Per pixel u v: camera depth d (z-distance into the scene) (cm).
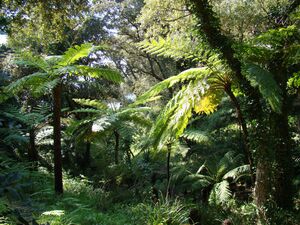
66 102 1122
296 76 601
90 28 1326
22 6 711
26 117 709
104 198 634
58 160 596
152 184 822
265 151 507
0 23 722
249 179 789
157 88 570
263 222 486
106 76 628
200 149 1007
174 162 1007
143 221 486
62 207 502
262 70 448
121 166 864
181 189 773
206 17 494
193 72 545
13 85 559
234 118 970
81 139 904
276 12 635
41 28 755
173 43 520
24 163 655
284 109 554
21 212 330
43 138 877
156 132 600
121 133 812
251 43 524
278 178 553
